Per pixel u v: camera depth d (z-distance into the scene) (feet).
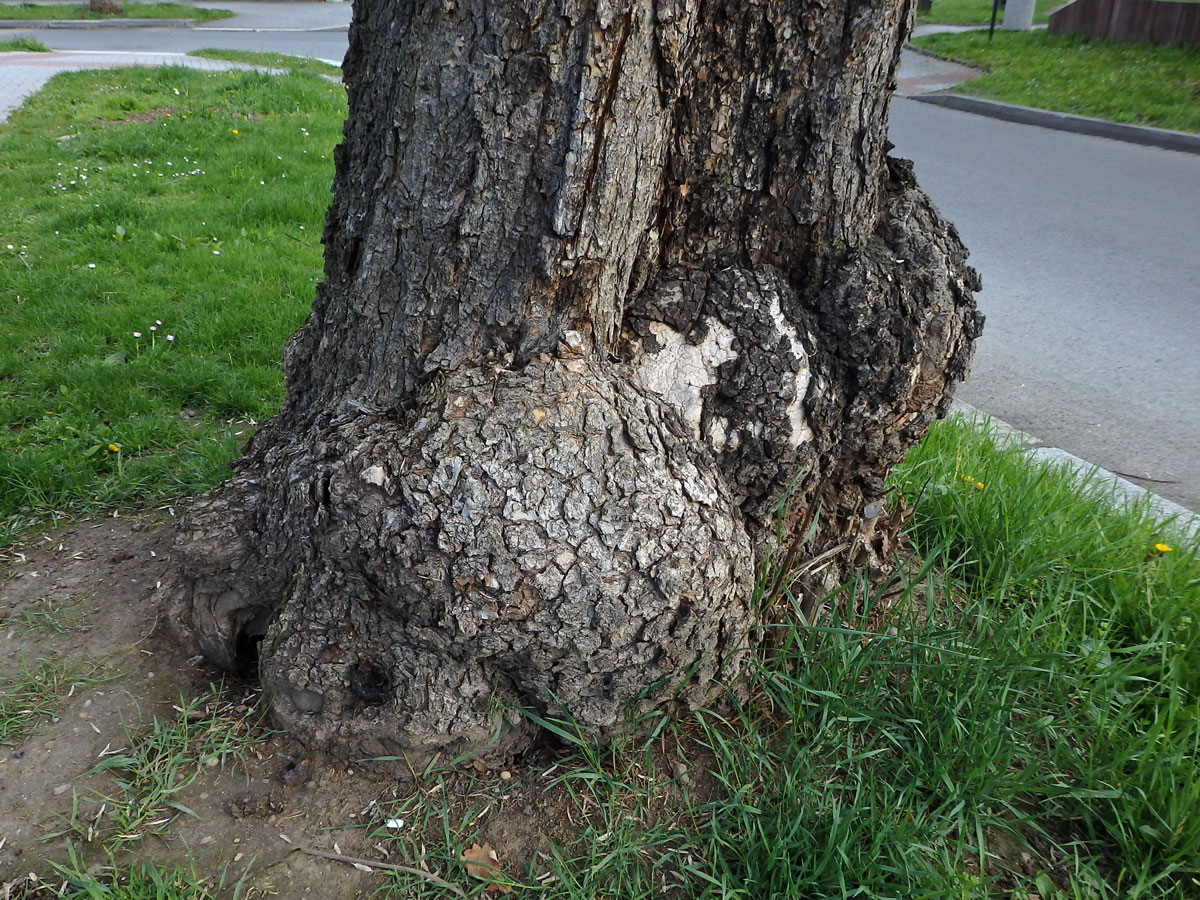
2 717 7.34
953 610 8.81
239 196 23.73
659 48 6.16
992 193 27.76
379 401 7.10
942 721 7.25
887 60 6.92
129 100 34.68
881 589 8.28
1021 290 20.36
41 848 6.34
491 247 6.57
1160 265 21.94
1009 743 7.09
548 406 6.47
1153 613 8.74
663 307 7.29
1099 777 7.09
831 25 6.51
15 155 27.04
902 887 6.10
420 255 6.69
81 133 30.07
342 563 6.58
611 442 6.47
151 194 23.89
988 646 7.86
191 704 7.42
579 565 6.18
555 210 6.35
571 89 6.08
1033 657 7.54
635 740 7.34
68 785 6.80
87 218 20.95
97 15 76.13
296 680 6.91
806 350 7.32
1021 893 6.32
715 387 7.26
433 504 6.18
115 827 6.52
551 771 7.14
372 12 6.95
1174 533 10.37
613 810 6.81
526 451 6.29
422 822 6.65
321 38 68.95
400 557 6.23
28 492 10.31
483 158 6.32
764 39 6.50
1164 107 37.45
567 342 6.75
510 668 6.73
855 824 6.57
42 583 8.99
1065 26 58.39
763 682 7.60
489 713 6.82
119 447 11.32
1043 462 11.68
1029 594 9.10
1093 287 20.57
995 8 57.88
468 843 6.55
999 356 17.08
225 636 7.61
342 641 6.82
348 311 7.21
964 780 6.93
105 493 10.50
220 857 6.36
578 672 6.59
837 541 8.41
